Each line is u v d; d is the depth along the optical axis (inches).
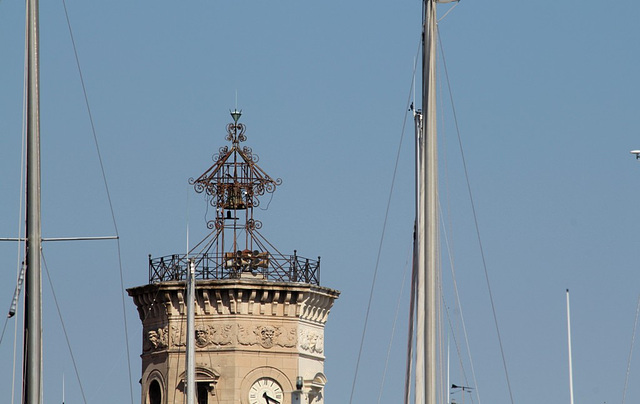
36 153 6387.8
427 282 6943.9
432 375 6894.7
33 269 6338.6
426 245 6963.6
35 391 6284.5
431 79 7066.9
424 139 7081.7
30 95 6412.4
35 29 6441.9
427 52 7096.5
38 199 6373.0
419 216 7765.8
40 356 6309.1
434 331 6914.4
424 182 7047.2
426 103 7062.0
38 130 6397.6
